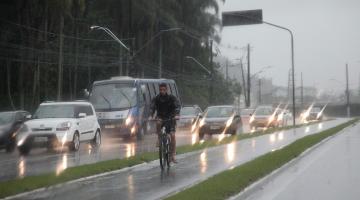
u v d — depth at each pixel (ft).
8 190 79.97
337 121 456.45
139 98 224.74
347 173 111.24
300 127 324.39
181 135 249.55
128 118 215.92
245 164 113.29
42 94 366.02
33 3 314.96
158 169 110.11
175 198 71.51
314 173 111.45
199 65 531.09
